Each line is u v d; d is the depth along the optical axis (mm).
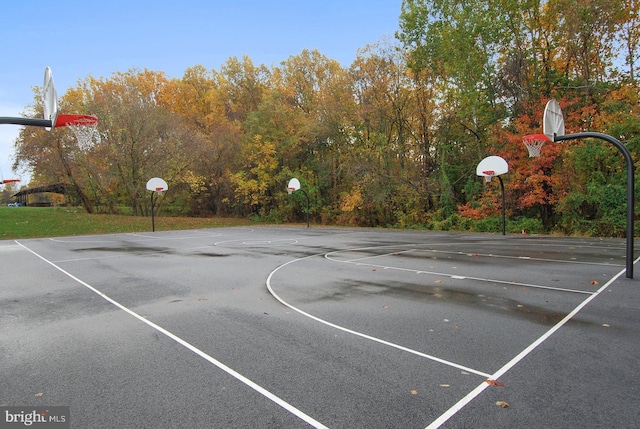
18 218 26938
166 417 2967
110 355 4234
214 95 34875
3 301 6773
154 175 30688
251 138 32281
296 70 33438
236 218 36156
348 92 28125
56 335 4934
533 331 4770
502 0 20844
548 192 20312
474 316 5426
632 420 2830
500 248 12930
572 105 19703
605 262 9648
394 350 4234
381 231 22672
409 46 25422
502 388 3336
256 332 4914
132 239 18688
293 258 11555
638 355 3994
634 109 17562
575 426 2766
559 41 20562
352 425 2814
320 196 32188
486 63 22156
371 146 28094
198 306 6223
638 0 18625
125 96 30234
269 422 2877
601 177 17781
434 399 3168
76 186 32938
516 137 19844
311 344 4465
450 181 25281
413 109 26906
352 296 6723
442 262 10188
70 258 12195
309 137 30453
